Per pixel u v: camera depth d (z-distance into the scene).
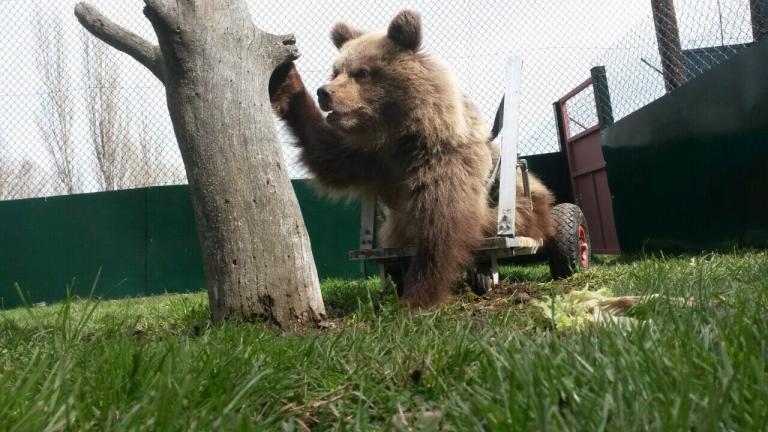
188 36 1.04
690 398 0.41
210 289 1.06
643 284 1.16
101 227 2.90
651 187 2.34
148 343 0.72
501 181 1.43
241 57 1.07
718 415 0.37
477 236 1.32
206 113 1.04
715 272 1.25
